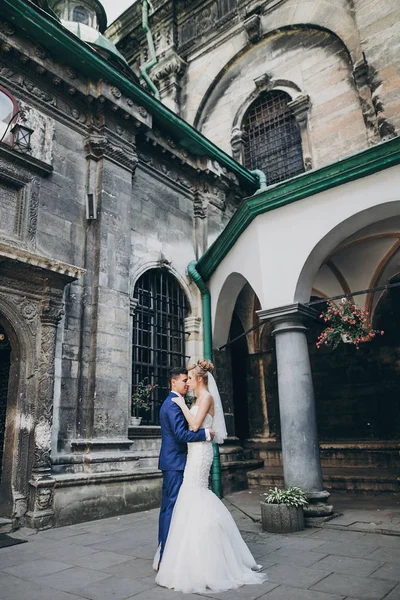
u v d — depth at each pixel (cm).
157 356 995
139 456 819
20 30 799
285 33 1525
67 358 778
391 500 819
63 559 500
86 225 865
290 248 746
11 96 783
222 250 964
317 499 652
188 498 429
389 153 653
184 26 1769
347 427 1148
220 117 1612
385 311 1146
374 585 389
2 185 760
